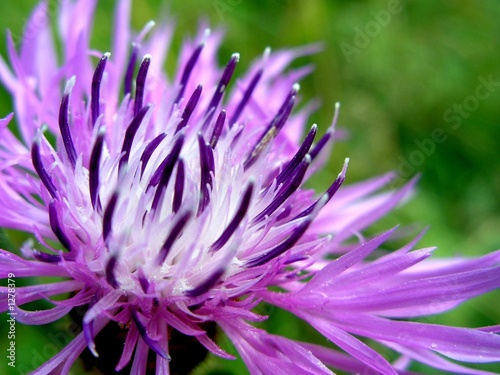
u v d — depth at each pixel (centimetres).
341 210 9
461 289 7
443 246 12
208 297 7
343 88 14
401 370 8
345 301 7
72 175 7
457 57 15
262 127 8
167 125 7
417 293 7
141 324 7
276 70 10
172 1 13
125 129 8
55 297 8
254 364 7
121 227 7
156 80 9
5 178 7
